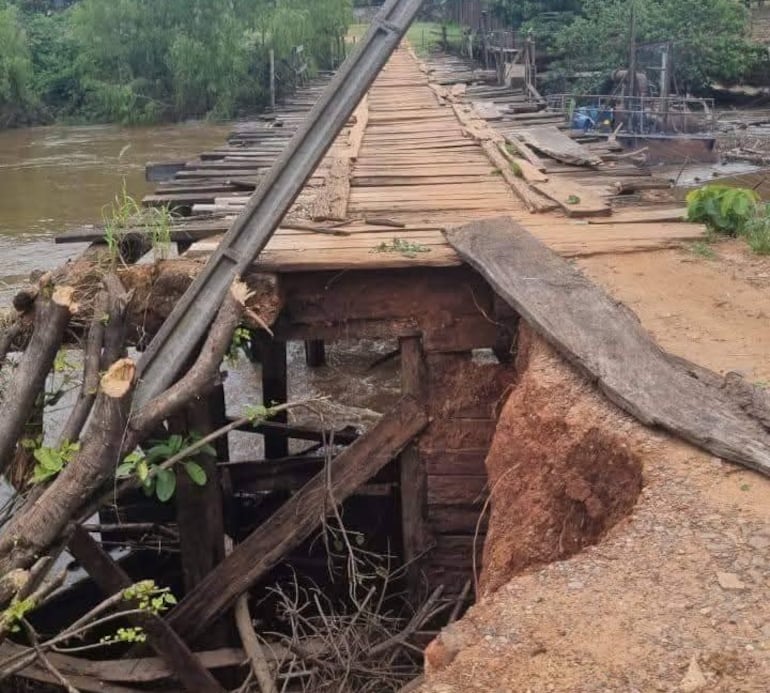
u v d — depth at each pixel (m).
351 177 9.79
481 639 3.19
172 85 37.34
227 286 5.96
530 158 10.29
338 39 37.25
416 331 6.43
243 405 11.77
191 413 6.33
